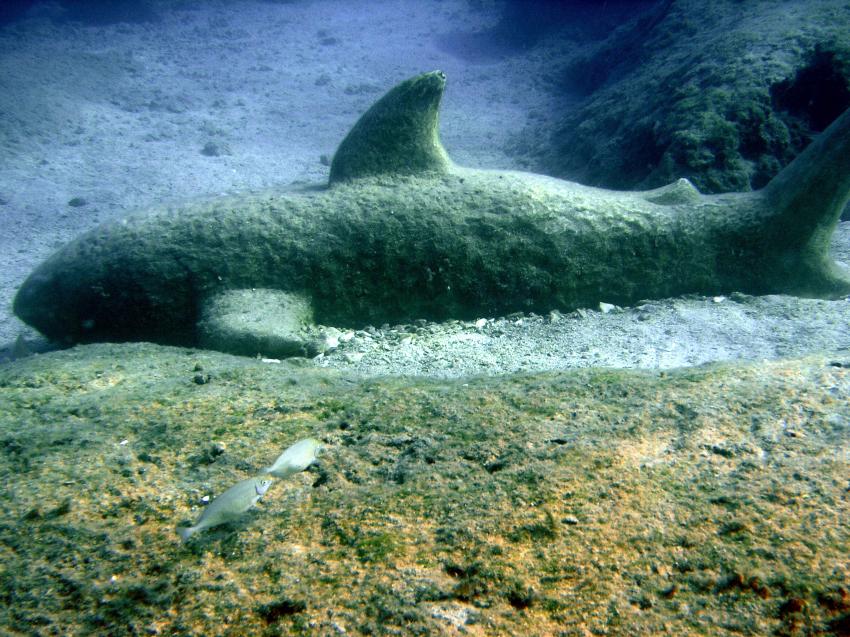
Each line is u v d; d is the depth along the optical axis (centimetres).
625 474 151
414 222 444
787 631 101
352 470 175
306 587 127
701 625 104
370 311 451
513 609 115
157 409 221
